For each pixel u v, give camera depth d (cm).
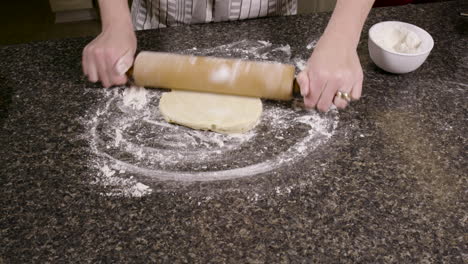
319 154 72
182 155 72
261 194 65
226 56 93
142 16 112
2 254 57
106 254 57
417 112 80
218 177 68
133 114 80
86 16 248
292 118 79
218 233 59
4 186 66
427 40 89
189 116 76
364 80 88
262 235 59
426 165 70
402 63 85
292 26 103
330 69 74
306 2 162
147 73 81
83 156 71
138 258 56
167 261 56
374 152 72
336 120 78
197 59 81
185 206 63
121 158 71
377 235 59
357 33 81
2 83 86
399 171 69
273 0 106
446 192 65
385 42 90
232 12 104
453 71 91
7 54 95
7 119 78
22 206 63
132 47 85
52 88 85
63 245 58
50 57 94
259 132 76
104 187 66
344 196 65
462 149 73
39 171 69
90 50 81
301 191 65
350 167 69
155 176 68
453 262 56
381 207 63
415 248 58
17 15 252
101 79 83
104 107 81
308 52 95
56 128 76
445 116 79
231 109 78
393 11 110
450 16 108
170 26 110
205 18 105
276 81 77
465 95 84
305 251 57
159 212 62
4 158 71
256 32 101
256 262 56
